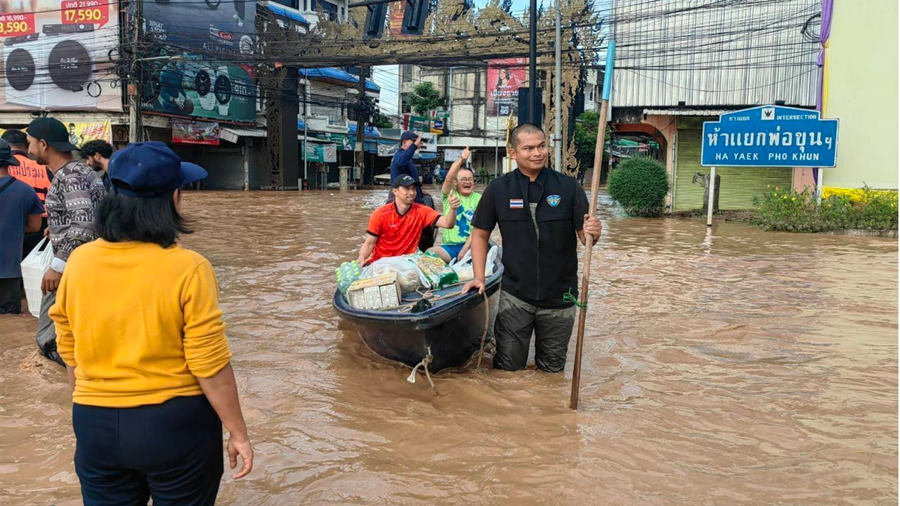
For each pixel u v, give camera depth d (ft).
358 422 14.62
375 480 11.97
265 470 12.40
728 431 14.12
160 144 7.59
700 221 62.13
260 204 79.77
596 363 18.81
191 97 102.68
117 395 7.31
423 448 13.32
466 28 84.48
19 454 12.94
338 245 42.65
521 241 16.57
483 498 11.34
